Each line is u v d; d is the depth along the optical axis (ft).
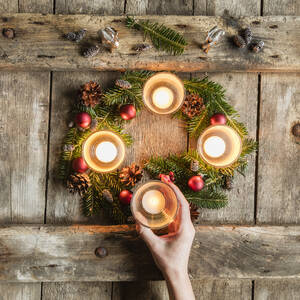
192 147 2.71
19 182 2.68
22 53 2.61
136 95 2.57
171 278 2.41
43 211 2.68
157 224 2.36
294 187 2.73
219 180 2.67
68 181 2.57
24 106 2.68
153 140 2.71
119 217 2.63
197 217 2.59
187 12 2.73
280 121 2.73
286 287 2.77
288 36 2.66
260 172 2.73
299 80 2.73
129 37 2.63
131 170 2.55
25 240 2.62
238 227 2.66
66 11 2.71
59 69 2.63
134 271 2.63
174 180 2.64
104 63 2.63
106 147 2.50
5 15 2.61
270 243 2.67
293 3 2.76
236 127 2.63
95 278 2.63
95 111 2.60
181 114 2.66
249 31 2.62
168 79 2.53
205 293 2.74
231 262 2.65
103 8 2.72
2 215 2.67
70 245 2.63
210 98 2.59
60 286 2.73
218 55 2.64
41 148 2.68
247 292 2.75
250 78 2.73
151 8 2.73
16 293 2.72
